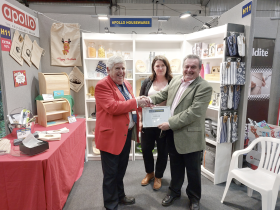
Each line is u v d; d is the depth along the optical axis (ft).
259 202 6.84
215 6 16.98
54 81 8.66
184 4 17.07
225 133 7.72
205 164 8.66
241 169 6.63
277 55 10.09
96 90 5.44
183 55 9.83
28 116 7.06
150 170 7.85
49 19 9.80
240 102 7.84
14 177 4.83
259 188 5.50
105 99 5.29
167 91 6.72
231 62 7.16
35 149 5.07
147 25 10.43
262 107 9.93
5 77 7.04
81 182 8.08
